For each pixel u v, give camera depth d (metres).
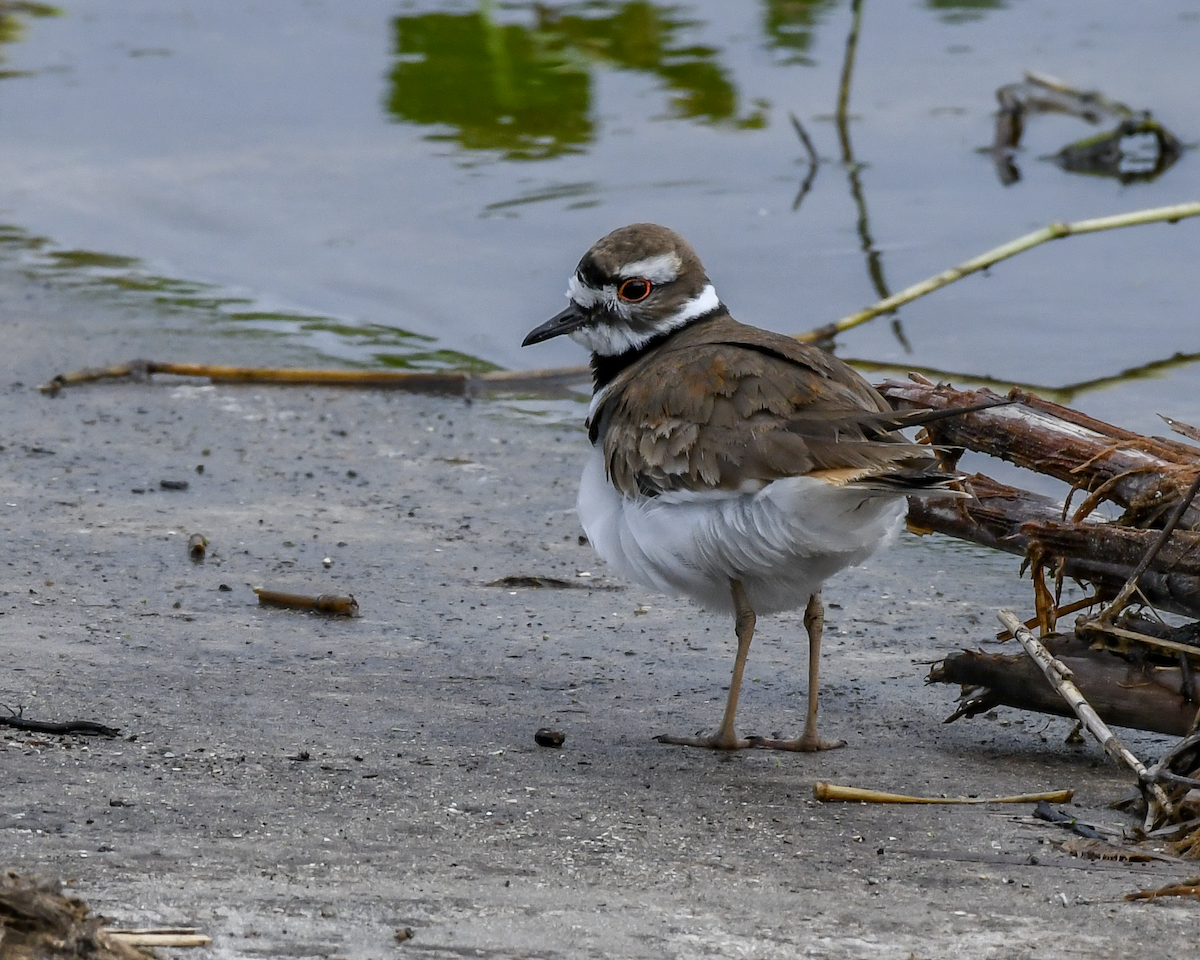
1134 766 7.79
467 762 8.38
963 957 6.10
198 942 5.91
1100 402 14.54
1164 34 23.61
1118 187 19.41
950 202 19.05
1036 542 9.10
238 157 20.86
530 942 6.10
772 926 6.36
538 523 12.55
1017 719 9.51
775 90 22.39
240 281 18.02
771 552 8.47
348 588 11.12
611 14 25.12
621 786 8.16
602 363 10.45
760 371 8.74
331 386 15.47
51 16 26.14
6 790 7.48
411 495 13.03
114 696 8.99
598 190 19.48
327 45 24.59
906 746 9.03
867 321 16.33
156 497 12.68
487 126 21.50
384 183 19.94
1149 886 6.88
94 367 15.59
